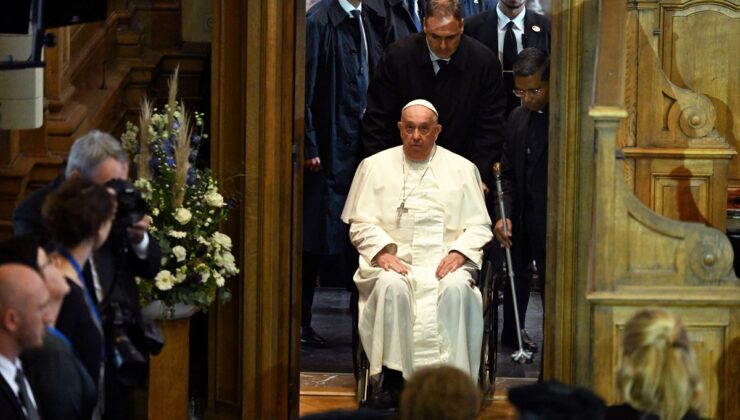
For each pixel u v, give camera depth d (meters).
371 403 11.66
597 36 10.20
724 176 11.34
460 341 11.47
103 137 8.76
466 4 15.59
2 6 9.76
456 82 13.06
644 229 9.69
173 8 13.99
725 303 9.63
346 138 14.07
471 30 14.38
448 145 13.17
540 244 12.68
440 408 5.85
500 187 12.61
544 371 11.17
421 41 13.11
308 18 13.91
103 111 12.86
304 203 14.06
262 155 11.32
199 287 10.76
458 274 11.61
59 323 7.97
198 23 13.96
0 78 10.12
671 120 11.34
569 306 10.97
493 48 14.33
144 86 13.61
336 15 13.95
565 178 10.90
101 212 8.02
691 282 9.73
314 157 13.82
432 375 5.94
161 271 10.50
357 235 11.97
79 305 8.03
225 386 11.84
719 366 9.74
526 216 12.80
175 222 10.68
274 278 11.49
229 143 11.50
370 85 13.37
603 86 9.55
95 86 13.12
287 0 11.29
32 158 11.76
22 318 7.22
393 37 14.59
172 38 14.05
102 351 8.23
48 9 10.09
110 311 8.49
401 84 13.11
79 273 8.11
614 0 9.77
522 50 13.50
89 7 10.31
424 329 11.49
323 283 17.02
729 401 9.75
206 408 11.98
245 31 11.27
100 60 13.41
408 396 5.93
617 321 9.67
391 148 12.42
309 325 14.55
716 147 11.30
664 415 7.06
